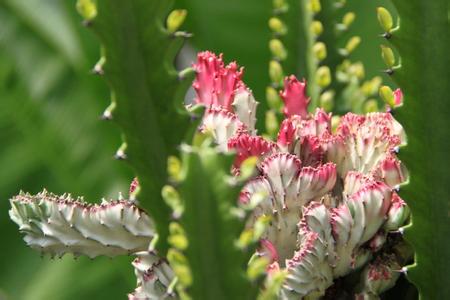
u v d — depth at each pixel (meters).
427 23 0.98
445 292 1.03
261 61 1.66
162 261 1.04
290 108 1.20
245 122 1.13
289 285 1.04
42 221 1.07
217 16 1.68
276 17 1.32
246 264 0.90
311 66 1.30
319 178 1.07
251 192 1.05
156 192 0.97
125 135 0.96
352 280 1.08
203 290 0.89
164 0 0.94
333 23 1.32
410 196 1.01
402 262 1.09
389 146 1.11
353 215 1.05
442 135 1.00
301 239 1.05
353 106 1.31
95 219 1.07
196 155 0.88
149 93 0.95
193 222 0.88
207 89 1.12
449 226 1.01
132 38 0.94
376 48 1.62
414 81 0.99
